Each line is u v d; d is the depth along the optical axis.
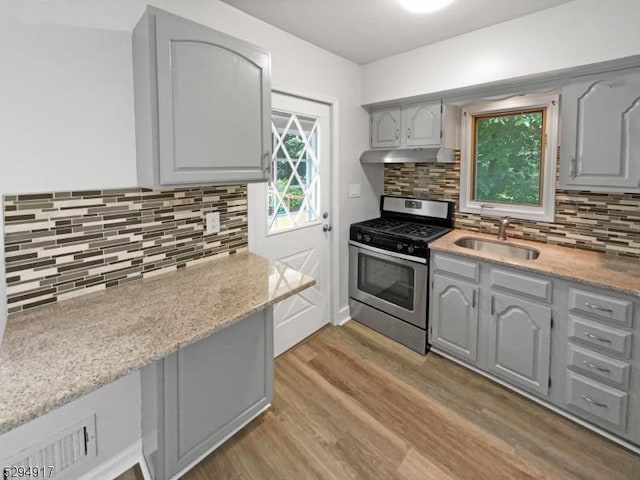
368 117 3.06
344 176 2.90
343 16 2.05
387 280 2.77
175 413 1.46
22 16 1.26
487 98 2.36
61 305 1.42
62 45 1.36
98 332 1.21
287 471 1.62
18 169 1.30
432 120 2.64
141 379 1.59
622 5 1.72
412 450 1.73
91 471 1.54
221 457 1.69
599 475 1.58
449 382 2.26
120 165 1.56
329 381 2.27
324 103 2.67
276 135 2.35
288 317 2.62
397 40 2.40
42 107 1.33
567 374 1.89
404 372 2.37
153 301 1.47
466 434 1.83
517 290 2.02
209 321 1.30
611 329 1.71
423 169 3.07
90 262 1.53
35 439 1.37
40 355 1.07
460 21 2.11
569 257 2.10
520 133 2.52
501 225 2.53
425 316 2.53
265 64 1.71
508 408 2.02
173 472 1.49
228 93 1.57
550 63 1.96
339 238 2.94
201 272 1.83
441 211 2.93
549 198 2.39
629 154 1.80
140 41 1.42
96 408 1.52
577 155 1.97
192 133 1.46
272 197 2.39
